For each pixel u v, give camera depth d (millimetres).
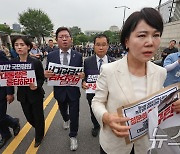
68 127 3883
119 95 1252
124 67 1262
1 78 2889
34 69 2891
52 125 4051
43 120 3250
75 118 3184
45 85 7668
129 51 1236
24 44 2830
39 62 2988
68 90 3176
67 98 3238
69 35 3119
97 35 3252
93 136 3625
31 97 3014
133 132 1206
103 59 3305
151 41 1071
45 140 3465
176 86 1185
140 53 1107
